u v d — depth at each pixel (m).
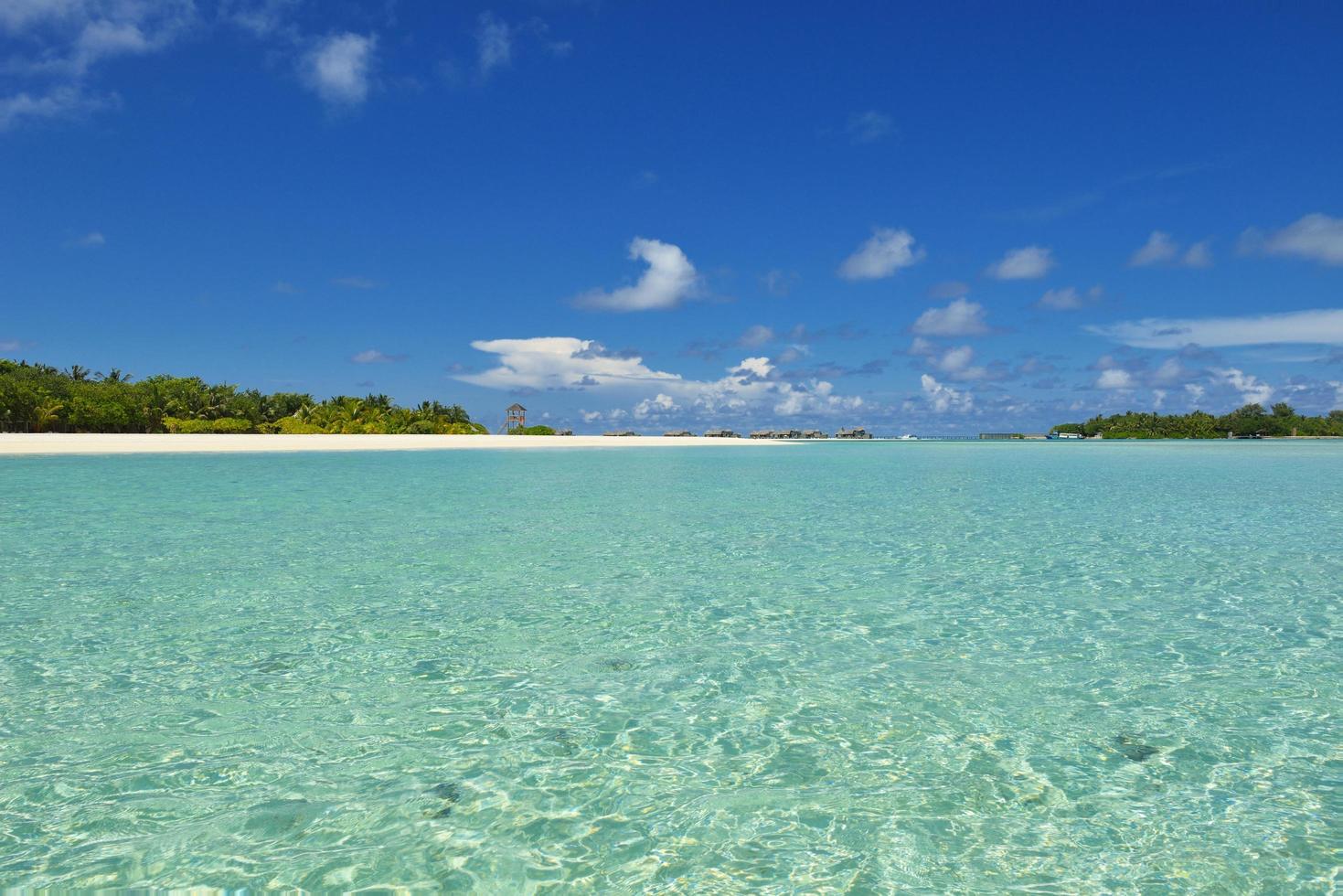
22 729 4.52
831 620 6.98
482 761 4.17
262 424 76.62
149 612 7.11
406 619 6.92
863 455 46.69
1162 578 8.77
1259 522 13.54
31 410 62.09
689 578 8.69
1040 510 15.48
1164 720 4.70
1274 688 5.22
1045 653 6.01
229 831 3.45
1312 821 3.53
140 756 4.18
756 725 4.65
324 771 4.04
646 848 3.37
